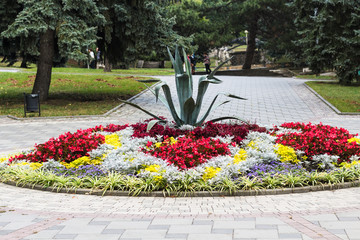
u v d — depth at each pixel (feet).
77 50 55.57
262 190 23.77
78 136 31.48
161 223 18.25
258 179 24.64
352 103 64.64
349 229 16.90
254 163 26.96
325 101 66.44
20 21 54.19
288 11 131.23
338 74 86.38
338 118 54.24
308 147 29.48
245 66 154.40
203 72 133.39
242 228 17.37
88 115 55.01
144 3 63.72
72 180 25.59
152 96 74.38
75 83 85.76
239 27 144.15
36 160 29.37
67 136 31.65
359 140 32.32
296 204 21.27
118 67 134.41
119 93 76.18
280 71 135.03
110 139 32.83
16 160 29.89
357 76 85.61
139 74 104.99
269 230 17.04
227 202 22.04
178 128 35.19
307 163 28.19
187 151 27.66
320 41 87.97
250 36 151.43
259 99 70.13
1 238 16.62
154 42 67.00
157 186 24.11
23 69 107.04
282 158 28.53
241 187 24.38
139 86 84.58
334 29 86.58
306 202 21.67
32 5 55.93
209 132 33.60
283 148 29.12
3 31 57.47
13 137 42.78
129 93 76.54
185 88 36.27
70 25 56.18
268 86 86.99
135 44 68.74
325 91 77.00
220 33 148.36
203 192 23.54
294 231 16.84
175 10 133.08
